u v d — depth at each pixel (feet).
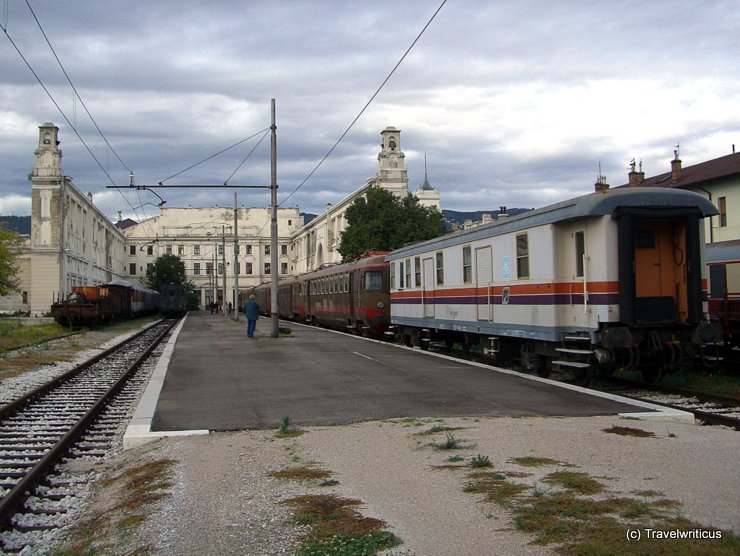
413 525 18.86
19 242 170.71
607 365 45.32
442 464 25.26
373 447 28.71
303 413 37.42
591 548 16.39
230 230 385.09
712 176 102.94
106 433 37.40
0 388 54.44
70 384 58.18
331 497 21.84
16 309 232.53
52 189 216.13
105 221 303.07
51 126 218.59
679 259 45.34
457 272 64.28
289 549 17.83
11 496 23.79
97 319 152.97
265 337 97.86
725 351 57.93
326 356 67.56
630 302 43.29
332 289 120.47
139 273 379.55
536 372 54.24
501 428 31.65
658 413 35.06
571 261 47.14
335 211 259.60
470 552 16.81
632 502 19.75
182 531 19.66
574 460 24.99
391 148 216.33
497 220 57.36
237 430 33.81
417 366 57.62
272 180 99.50
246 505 21.65
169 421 35.83
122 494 24.89
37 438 35.99
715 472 23.00
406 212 145.89
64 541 21.42
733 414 37.63
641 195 44.24
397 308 83.15
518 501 20.34
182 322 174.70
